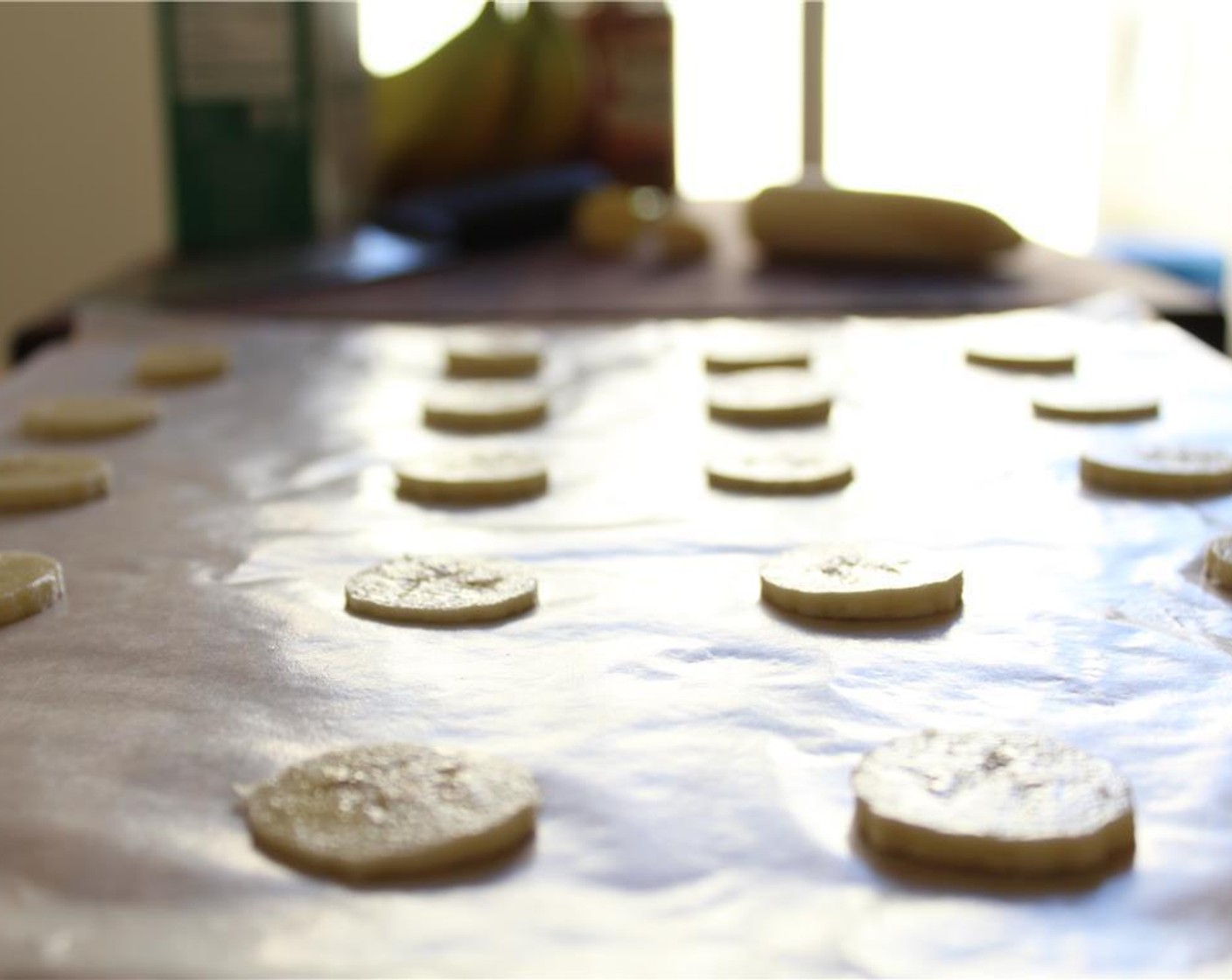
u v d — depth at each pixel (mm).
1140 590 385
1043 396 509
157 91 1022
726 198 1209
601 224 806
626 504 441
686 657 357
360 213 875
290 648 362
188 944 270
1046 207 1270
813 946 270
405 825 299
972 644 361
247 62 782
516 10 922
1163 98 1222
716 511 434
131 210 1044
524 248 839
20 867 295
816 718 334
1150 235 1203
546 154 961
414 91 892
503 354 563
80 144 1030
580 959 266
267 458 479
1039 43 1232
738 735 329
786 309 651
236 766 322
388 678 350
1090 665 352
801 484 444
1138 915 280
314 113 804
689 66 1193
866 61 1229
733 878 293
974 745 317
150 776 319
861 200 720
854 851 298
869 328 622
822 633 366
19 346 624
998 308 648
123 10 1007
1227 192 1136
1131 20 1222
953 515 427
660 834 303
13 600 374
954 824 295
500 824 298
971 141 1253
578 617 375
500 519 432
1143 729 330
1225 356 619
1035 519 424
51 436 497
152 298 667
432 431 504
